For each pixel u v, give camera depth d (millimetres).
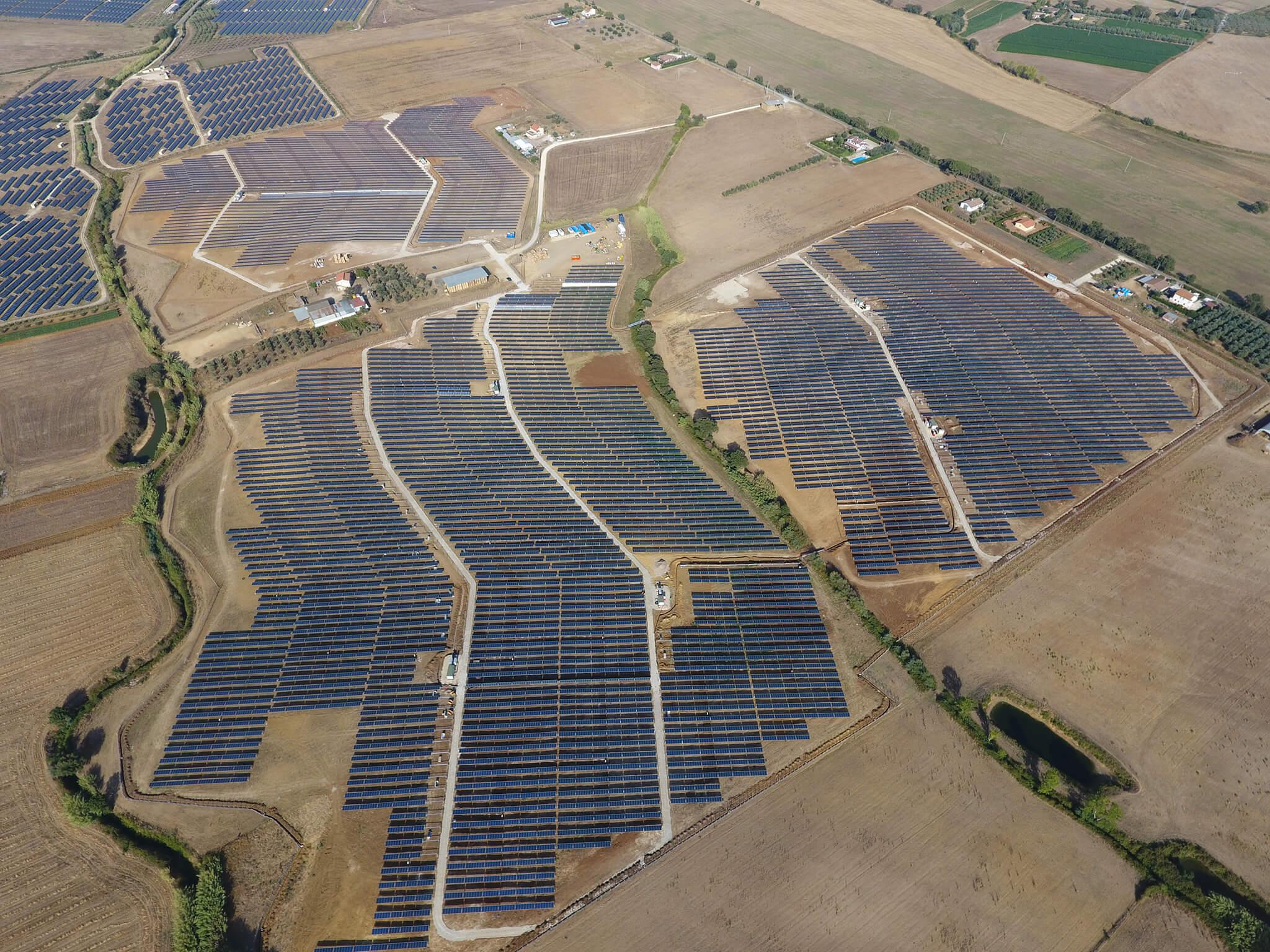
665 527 128250
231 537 124938
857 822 94250
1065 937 85500
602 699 104938
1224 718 104250
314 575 119250
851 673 108875
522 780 96812
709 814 94875
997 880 89625
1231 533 127312
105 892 88562
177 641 111250
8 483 135500
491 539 125125
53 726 102312
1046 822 94375
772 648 111562
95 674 108125
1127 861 91375
